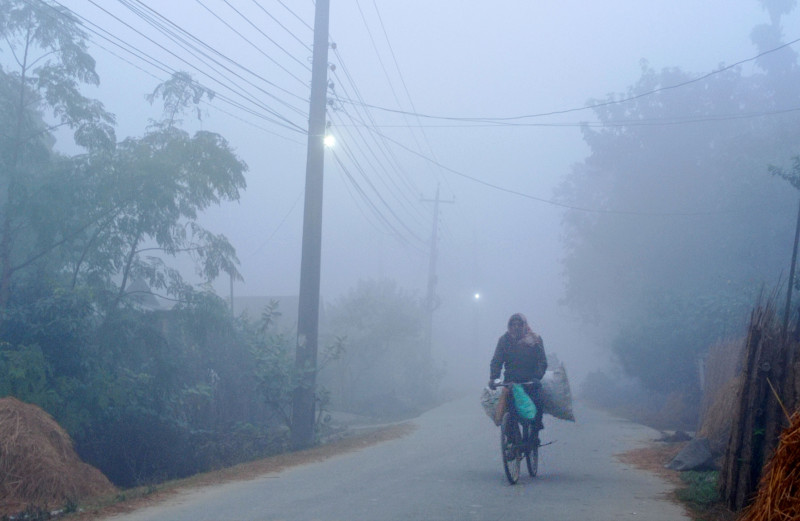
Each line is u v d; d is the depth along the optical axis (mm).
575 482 10023
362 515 7742
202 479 10422
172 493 9312
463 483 9758
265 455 15703
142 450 16234
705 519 7711
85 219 16109
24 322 14797
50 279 15883
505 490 9227
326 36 17594
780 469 4168
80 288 15273
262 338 17719
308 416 17094
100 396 14820
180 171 16578
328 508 8102
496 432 18328
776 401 7730
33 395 13375
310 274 17250
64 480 10094
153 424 16594
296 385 16781
